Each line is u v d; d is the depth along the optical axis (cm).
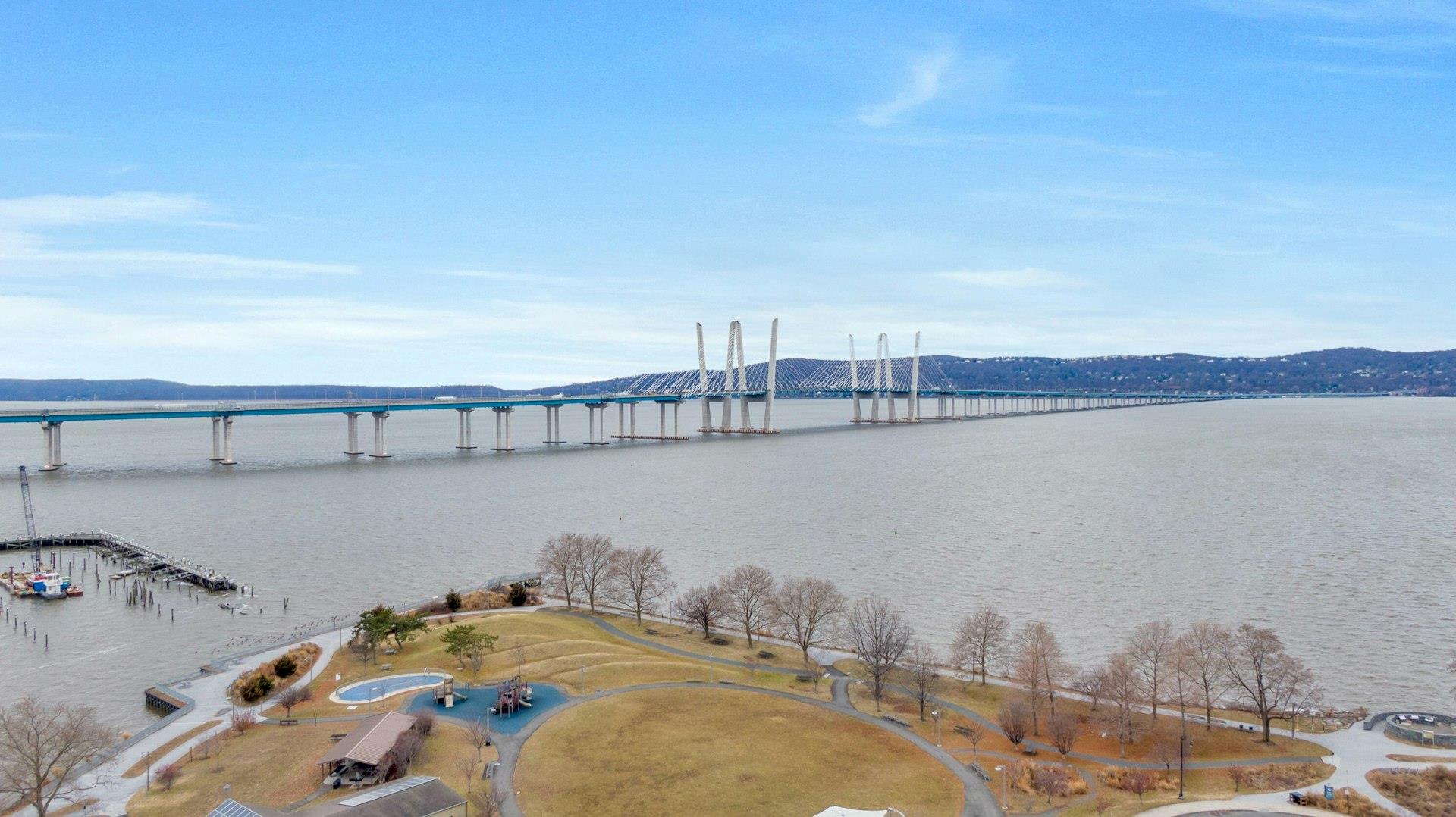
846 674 13275
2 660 13912
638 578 16462
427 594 17475
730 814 9012
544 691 12019
